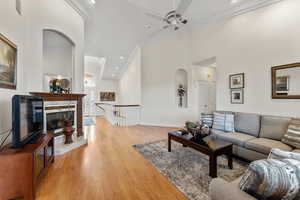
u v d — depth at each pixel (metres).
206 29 4.34
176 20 3.04
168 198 1.55
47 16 2.82
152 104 5.85
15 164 1.47
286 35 2.66
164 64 5.60
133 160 2.50
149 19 4.02
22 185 1.49
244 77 3.33
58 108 3.07
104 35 4.91
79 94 3.45
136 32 4.75
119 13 3.75
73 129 3.15
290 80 2.61
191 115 5.20
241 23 3.38
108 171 2.12
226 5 3.43
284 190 0.73
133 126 5.64
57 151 2.71
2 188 1.46
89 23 4.16
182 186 1.76
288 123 2.30
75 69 3.53
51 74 4.57
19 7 2.25
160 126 5.59
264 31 2.97
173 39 5.40
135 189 1.71
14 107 1.57
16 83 2.18
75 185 1.77
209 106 5.50
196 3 3.39
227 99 3.72
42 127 2.24
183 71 5.62
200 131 2.40
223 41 3.81
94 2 3.31
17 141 1.58
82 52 3.81
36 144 1.78
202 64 5.09
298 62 2.52
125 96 8.73
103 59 7.98
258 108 3.09
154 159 2.54
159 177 1.97
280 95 2.72
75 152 2.87
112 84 10.93
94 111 10.13
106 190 1.68
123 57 7.00
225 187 0.93
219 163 2.36
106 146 3.24
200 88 5.27
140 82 6.10
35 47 2.65
